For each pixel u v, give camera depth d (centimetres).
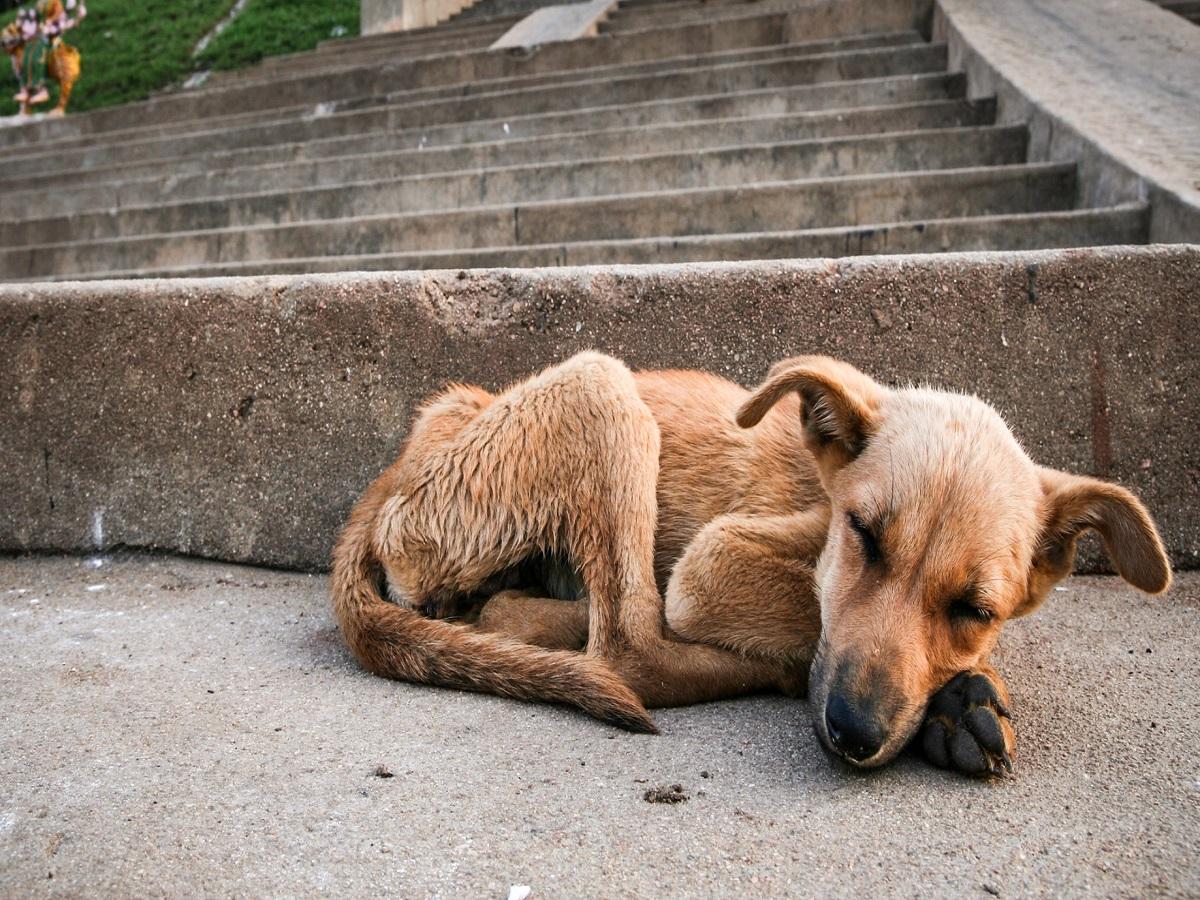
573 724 52
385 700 55
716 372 76
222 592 74
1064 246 104
